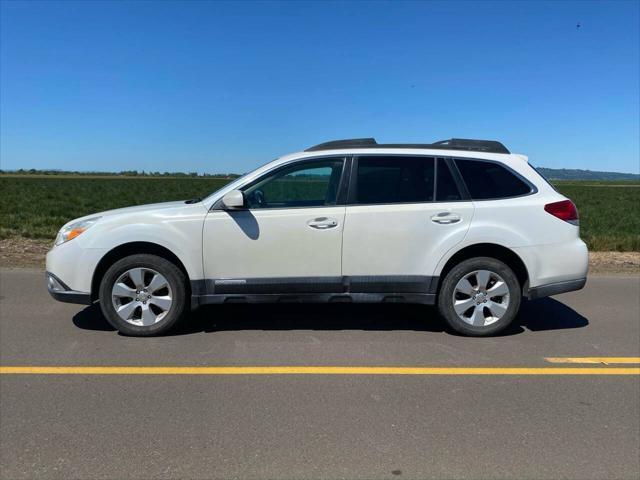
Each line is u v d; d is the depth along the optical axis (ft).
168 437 10.82
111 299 16.99
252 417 11.72
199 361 15.17
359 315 20.16
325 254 16.88
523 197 17.37
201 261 16.78
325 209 16.87
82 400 12.57
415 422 11.54
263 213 16.76
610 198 140.67
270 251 16.79
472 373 14.48
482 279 17.33
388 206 16.94
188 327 18.44
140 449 10.35
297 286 16.98
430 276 17.12
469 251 17.61
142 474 9.52
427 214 16.93
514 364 15.21
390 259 17.01
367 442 10.67
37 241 37.40
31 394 12.89
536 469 9.74
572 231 17.44
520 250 17.10
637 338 17.75
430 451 10.34
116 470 9.64
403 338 17.49
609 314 20.76
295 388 13.33
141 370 14.46
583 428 11.36
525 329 18.67
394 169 17.26
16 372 14.26
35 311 20.18
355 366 14.90
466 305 17.42
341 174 17.16
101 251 16.69
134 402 12.46
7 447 10.42
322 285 17.02
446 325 18.85
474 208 17.07
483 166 17.53
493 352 16.21
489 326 17.47
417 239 16.97
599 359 15.71
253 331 18.11
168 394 12.92
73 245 16.80
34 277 26.32
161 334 17.37
